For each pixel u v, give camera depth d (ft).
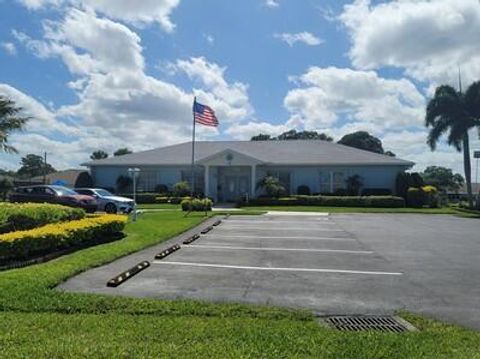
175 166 129.08
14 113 100.27
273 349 14.84
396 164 117.60
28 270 26.66
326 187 121.80
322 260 33.47
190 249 38.27
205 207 83.30
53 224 37.52
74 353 14.08
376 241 45.21
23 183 179.63
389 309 20.48
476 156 110.01
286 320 18.43
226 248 39.06
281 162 121.90
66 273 25.99
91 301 20.40
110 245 37.47
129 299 20.83
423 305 21.30
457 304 21.50
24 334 15.88
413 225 64.44
